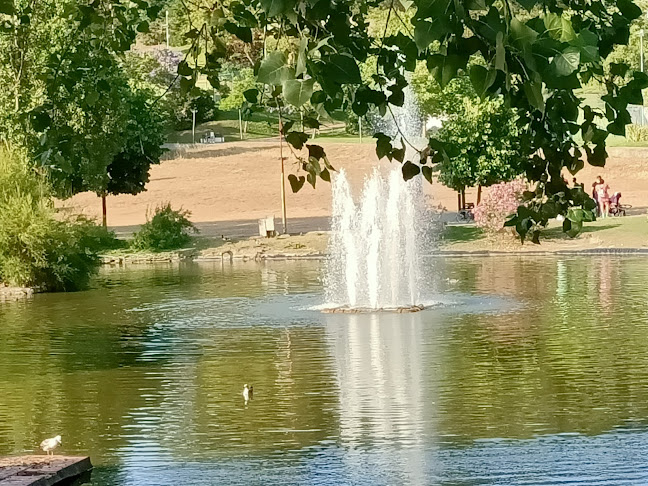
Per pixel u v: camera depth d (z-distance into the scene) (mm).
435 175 70375
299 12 3488
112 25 5832
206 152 82062
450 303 27766
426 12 2869
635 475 11414
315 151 4660
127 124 47844
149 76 88688
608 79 4164
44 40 28281
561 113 4117
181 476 11992
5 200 34562
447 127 48438
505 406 15305
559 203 4395
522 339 21547
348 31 3598
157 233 46469
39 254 33875
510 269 36344
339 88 3379
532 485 11164
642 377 17188
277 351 21000
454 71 3045
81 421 15203
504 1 2953
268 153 80312
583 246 41688
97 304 30516
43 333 24891
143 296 32094
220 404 16078
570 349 20172
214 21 4992
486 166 48094
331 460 12539
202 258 44562
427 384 17125
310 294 30703
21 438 14250
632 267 35781
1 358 21266
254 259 44062
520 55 2912
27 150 34062
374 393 16547
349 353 20453
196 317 26734
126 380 18375
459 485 11258
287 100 3396
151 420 15117
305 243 45594
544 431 13688
